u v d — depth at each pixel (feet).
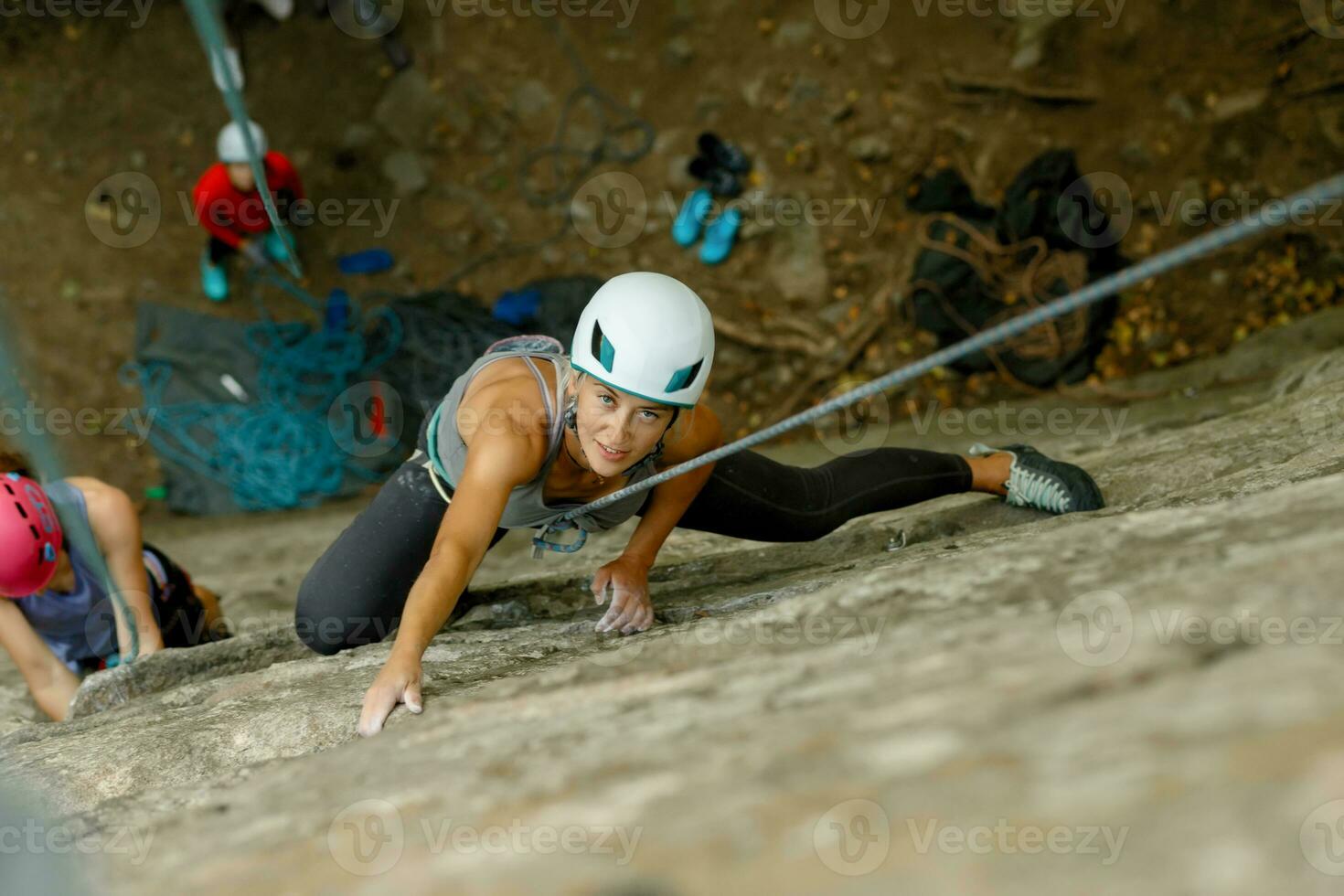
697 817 3.84
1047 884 2.99
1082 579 5.31
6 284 25.76
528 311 25.53
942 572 6.04
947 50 25.59
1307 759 3.07
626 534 16.24
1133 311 23.41
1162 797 3.14
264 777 6.33
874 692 4.55
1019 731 3.77
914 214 25.04
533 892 3.69
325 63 27.25
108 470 24.79
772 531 10.34
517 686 6.47
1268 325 22.77
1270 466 8.87
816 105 25.86
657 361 7.59
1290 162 23.81
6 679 14.15
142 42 27.35
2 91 27.20
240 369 25.57
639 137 26.45
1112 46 24.90
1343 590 4.13
